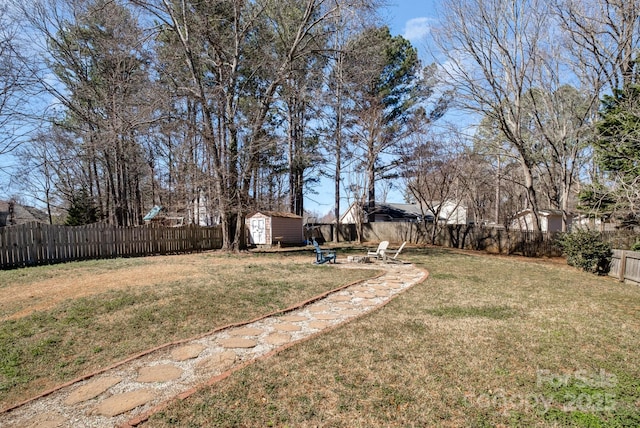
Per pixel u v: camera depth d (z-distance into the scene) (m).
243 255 14.05
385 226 24.34
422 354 3.79
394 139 20.97
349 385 3.11
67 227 11.37
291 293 6.49
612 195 11.75
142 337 4.28
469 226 20.39
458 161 20.31
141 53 14.27
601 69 16.67
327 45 17.47
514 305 5.99
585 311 5.75
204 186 16.17
